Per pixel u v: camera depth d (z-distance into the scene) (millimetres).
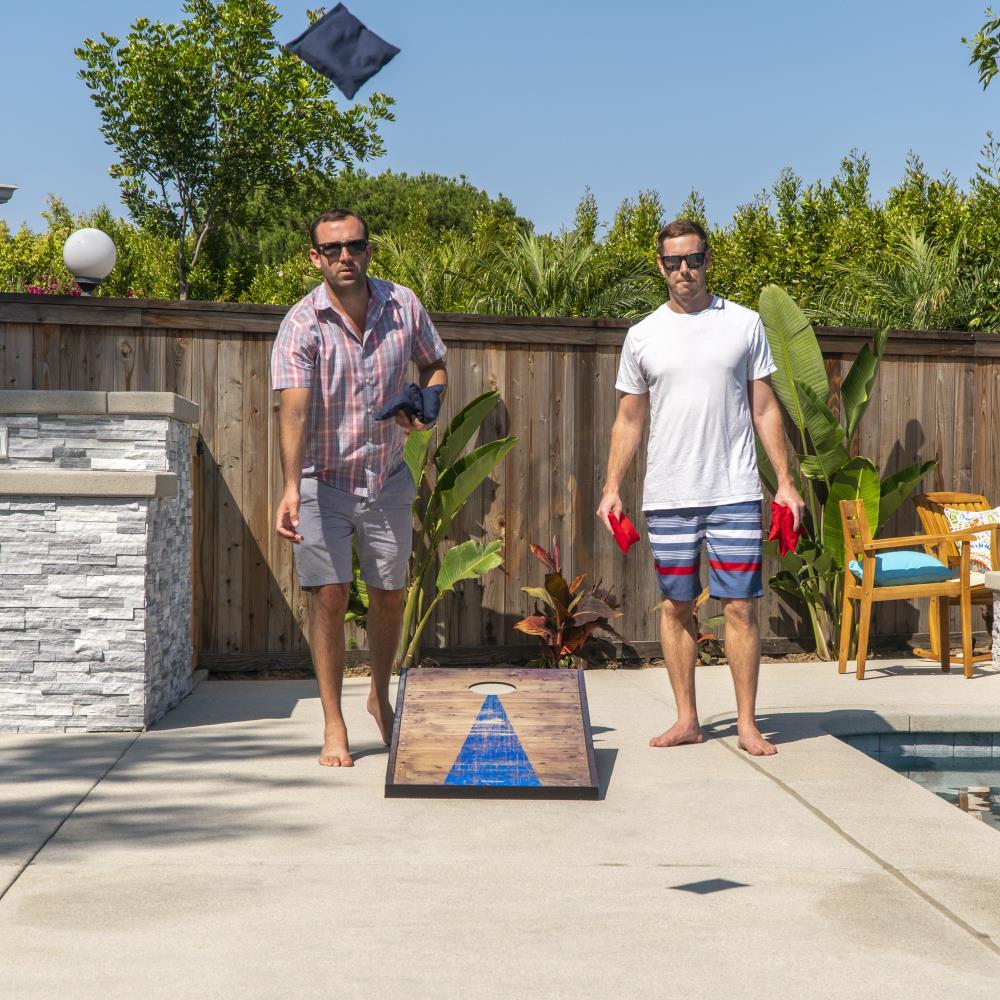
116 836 3623
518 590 7441
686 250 4730
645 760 4742
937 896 3076
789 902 3035
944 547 7500
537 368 7438
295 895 3076
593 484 7516
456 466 6789
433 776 4168
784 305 7488
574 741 4316
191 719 5633
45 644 5297
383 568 4695
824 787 4273
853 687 6645
